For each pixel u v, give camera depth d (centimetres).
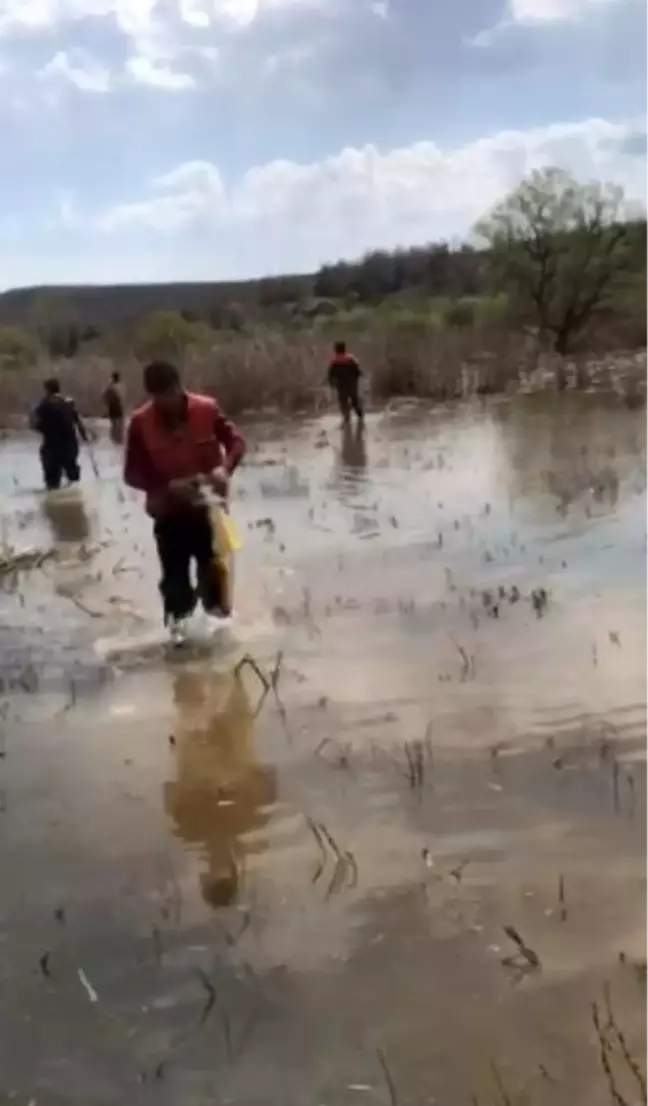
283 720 728
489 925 471
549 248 4556
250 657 860
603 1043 390
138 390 3869
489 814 573
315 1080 387
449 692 762
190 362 3731
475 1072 385
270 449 2483
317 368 3672
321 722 720
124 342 5759
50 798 630
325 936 471
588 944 453
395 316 5581
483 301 4981
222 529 923
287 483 1884
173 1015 426
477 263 4903
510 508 1476
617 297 4625
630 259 4606
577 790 595
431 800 593
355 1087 382
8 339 6506
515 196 4584
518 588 1041
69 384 4016
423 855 534
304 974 445
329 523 1466
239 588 1111
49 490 2067
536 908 482
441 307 5894
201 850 556
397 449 2317
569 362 4278
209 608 948
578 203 4541
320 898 502
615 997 418
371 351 3884
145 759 678
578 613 939
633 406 2884
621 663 798
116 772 661
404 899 496
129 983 448
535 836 546
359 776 630
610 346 4866
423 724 705
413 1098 375
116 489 2019
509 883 504
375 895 501
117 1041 414
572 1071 381
